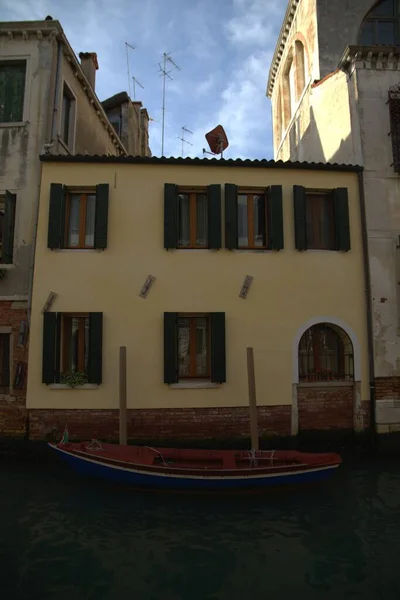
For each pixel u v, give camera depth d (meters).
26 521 6.23
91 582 4.89
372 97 9.61
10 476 7.85
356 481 7.64
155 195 8.99
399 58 9.70
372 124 9.54
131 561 5.28
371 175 9.39
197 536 5.86
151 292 8.77
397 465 8.39
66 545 5.61
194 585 4.86
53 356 8.42
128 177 8.99
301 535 5.88
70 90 10.78
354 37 12.04
